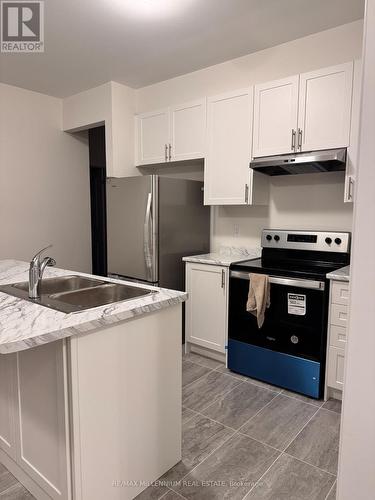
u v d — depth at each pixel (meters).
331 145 2.42
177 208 3.29
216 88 3.21
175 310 1.71
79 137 4.27
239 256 3.20
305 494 1.58
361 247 1.07
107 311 1.42
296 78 2.54
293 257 2.86
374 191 1.04
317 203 2.87
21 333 1.17
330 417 2.19
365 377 1.10
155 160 3.54
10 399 1.59
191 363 2.97
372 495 1.12
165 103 3.57
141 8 2.28
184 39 2.71
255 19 2.42
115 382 1.45
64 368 1.29
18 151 3.72
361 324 1.09
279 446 1.91
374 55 1.02
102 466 1.42
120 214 3.39
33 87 3.68
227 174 2.97
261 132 2.74
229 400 2.39
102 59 3.05
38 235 3.95
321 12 2.34
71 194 4.23
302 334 2.41
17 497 1.55
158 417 1.66
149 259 3.14
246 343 2.70
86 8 2.28
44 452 1.45
